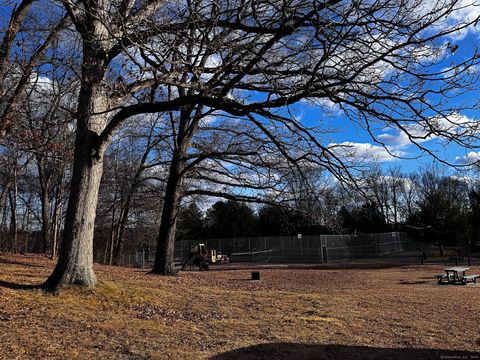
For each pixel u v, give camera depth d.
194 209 34.59
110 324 8.13
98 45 10.27
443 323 10.07
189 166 18.27
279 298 12.66
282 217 21.09
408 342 8.27
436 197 39.66
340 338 8.43
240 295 12.83
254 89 11.18
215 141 19.19
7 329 7.09
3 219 34.16
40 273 13.02
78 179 10.34
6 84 14.40
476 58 7.48
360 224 51.03
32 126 16.23
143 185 28.19
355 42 8.81
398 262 34.56
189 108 17.38
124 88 10.10
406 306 12.23
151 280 14.42
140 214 34.47
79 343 6.86
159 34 9.35
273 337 8.24
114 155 29.12
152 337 7.59
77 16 10.55
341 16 8.20
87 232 10.45
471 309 11.88
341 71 9.02
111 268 18.98
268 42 9.12
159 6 10.80
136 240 37.38
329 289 16.34
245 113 9.66
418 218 39.75
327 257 39.88
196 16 9.54
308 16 8.37
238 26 10.06
